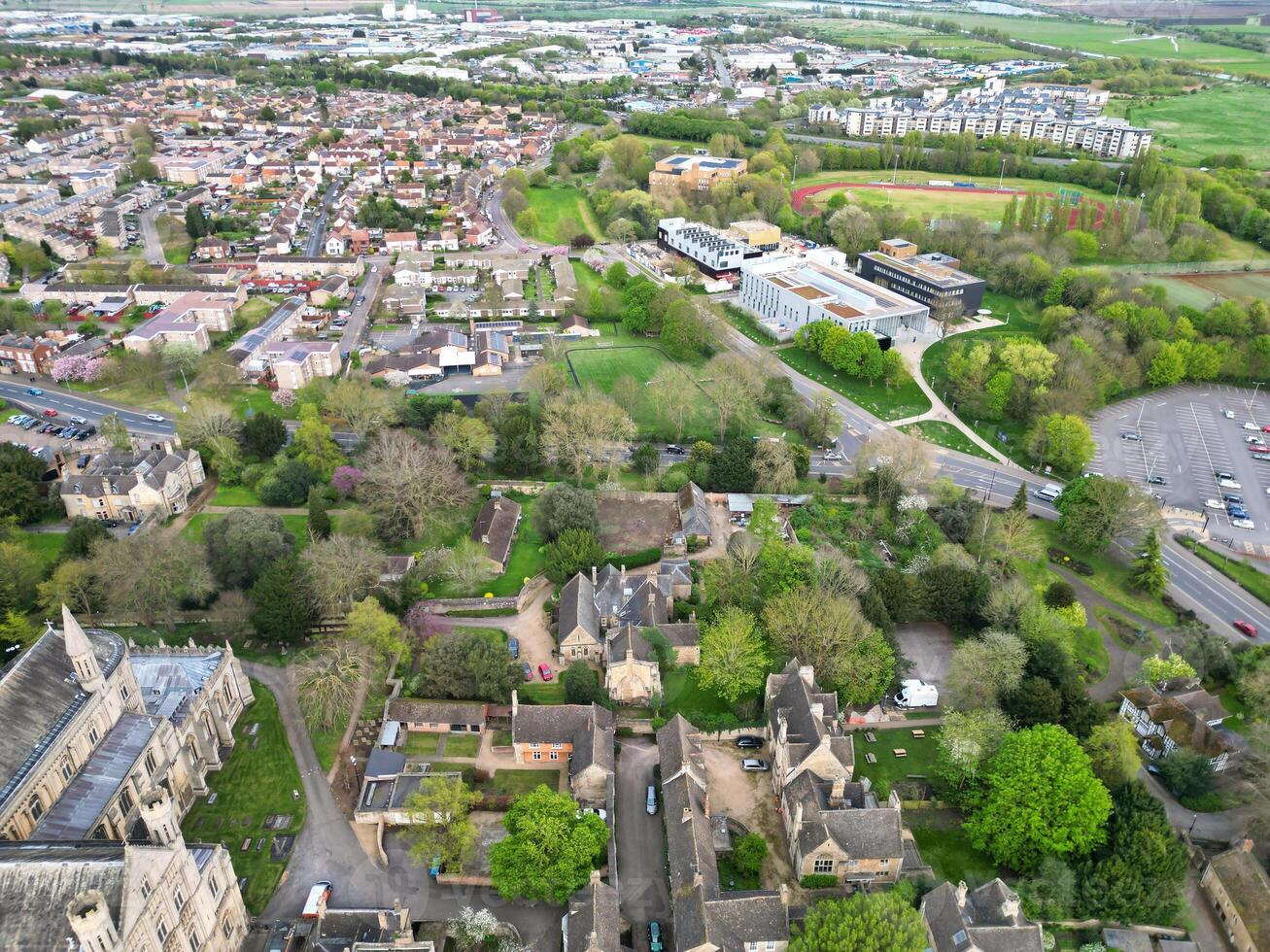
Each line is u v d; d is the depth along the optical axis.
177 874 107.69
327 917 121.12
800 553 188.88
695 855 129.25
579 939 117.44
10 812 115.50
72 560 192.25
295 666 174.25
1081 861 134.12
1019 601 181.88
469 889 133.00
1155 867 129.00
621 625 181.88
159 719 140.12
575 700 164.12
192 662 158.88
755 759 158.25
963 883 120.00
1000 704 163.12
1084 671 183.12
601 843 132.12
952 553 199.38
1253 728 157.75
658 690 166.25
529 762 155.75
